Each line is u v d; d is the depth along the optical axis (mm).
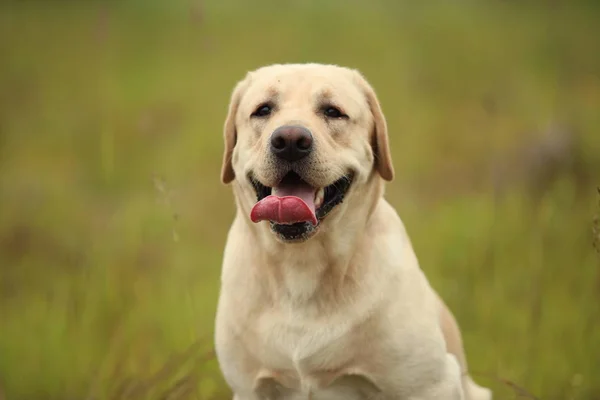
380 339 5246
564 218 8688
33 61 20547
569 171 10875
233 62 18766
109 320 7719
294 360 5273
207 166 12992
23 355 7508
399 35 21719
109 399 6531
